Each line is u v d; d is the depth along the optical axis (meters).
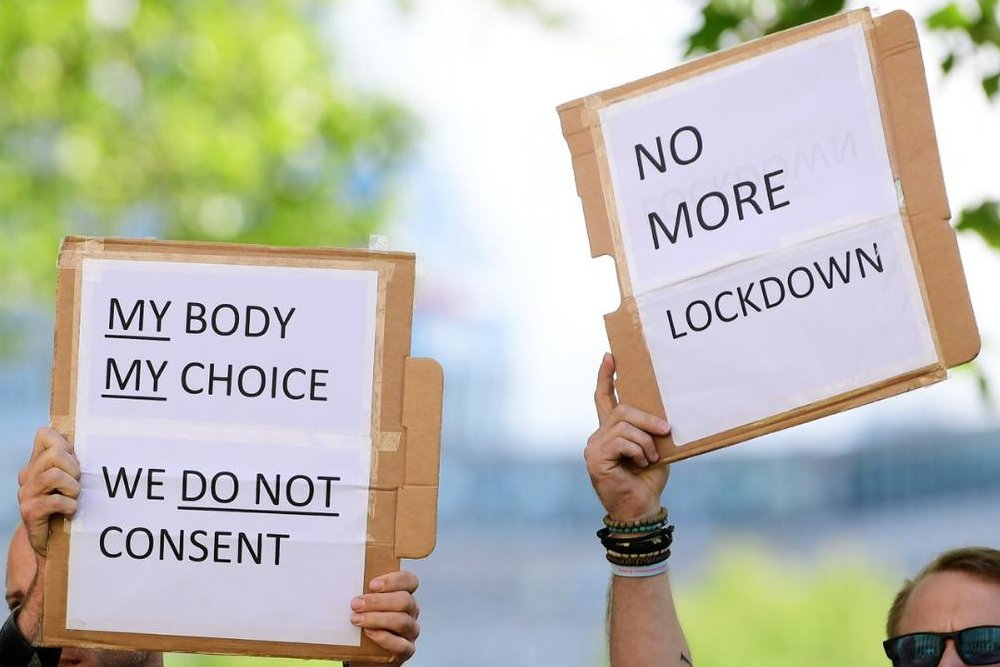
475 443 57.69
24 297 16.73
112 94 15.99
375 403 4.80
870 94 4.85
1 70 15.60
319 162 16.88
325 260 4.84
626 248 4.89
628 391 4.88
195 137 16.16
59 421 4.81
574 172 4.93
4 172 15.87
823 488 42.69
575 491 44.22
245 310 4.84
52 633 4.75
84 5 15.68
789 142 4.86
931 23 7.38
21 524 5.26
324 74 16.89
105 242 4.86
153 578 4.76
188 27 16.14
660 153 4.90
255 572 4.76
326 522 4.77
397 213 17.28
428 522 4.76
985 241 7.20
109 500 4.78
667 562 4.97
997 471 42.62
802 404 4.80
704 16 7.67
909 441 43.25
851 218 4.82
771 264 4.84
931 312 4.79
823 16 7.41
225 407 4.81
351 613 4.74
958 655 4.67
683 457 4.84
